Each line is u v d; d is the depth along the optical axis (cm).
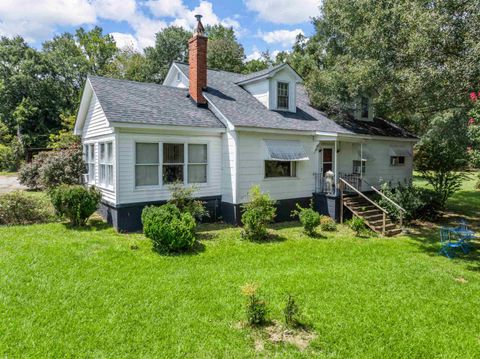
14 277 764
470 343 551
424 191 1675
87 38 5606
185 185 1378
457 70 1046
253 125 1402
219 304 662
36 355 494
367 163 1916
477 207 1984
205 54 1584
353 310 652
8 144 4369
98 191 1373
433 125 1705
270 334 563
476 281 834
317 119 1791
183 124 1319
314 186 1664
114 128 1198
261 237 1199
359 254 1043
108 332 556
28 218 1374
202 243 1115
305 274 840
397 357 510
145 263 892
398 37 1235
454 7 1048
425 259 1009
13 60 4906
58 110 4925
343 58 1788
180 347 520
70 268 833
